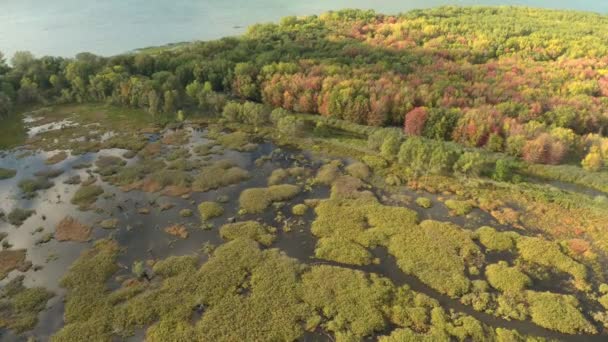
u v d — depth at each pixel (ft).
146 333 173.27
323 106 341.41
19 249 217.97
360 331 173.06
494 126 293.23
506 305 183.42
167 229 231.50
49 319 180.34
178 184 270.46
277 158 300.61
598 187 263.29
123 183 271.08
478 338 169.68
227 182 272.31
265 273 200.64
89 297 188.65
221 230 229.86
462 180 270.05
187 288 192.75
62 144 316.60
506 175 267.39
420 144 276.00
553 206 246.88
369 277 199.41
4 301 188.34
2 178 277.44
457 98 331.77
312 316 179.73
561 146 271.28
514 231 228.22
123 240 223.51
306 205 250.78
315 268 203.82
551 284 196.65
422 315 178.91
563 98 335.26
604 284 195.00
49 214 244.22
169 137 327.06
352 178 274.57
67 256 213.66
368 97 337.93
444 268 203.51
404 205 250.78
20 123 348.38
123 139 322.96
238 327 174.60
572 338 171.12
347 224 233.35
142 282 196.95
